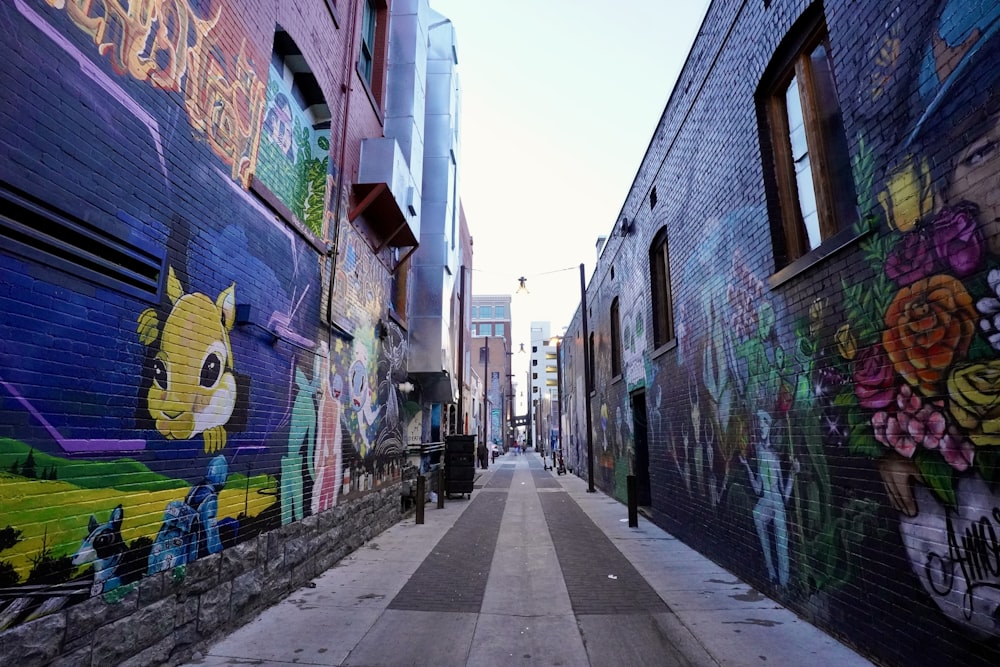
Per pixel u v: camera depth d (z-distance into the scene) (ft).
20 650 8.45
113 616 10.43
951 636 9.78
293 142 20.83
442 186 47.21
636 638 13.84
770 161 17.78
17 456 8.57
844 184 14.56
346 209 25.43
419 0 36.22
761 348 17.85
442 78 49.34
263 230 17.38
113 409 10.66
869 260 12.23
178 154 12.99
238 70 15.90
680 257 27.04
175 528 12.42
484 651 13.02
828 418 13.88
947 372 9.89
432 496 47.39
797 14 15.52
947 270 9.92
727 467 20.86
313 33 21.58
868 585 12.25
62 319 9.57
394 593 17.94
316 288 21.83
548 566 21.75
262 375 16.99
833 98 15.06
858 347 12.63
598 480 57.06
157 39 12.28
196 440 13.38
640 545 26.02
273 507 17.39
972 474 9.34
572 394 82.69
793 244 16.87
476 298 252.62
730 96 20.48
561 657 12.68
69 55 9.82
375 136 31.14
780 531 16.53
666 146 29.53
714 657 12.60
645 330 34.58
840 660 12.29
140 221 11.55
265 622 15.11
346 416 24.89
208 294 14.12
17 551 8.52
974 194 9.31
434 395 49.14
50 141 9.32
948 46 9.96
